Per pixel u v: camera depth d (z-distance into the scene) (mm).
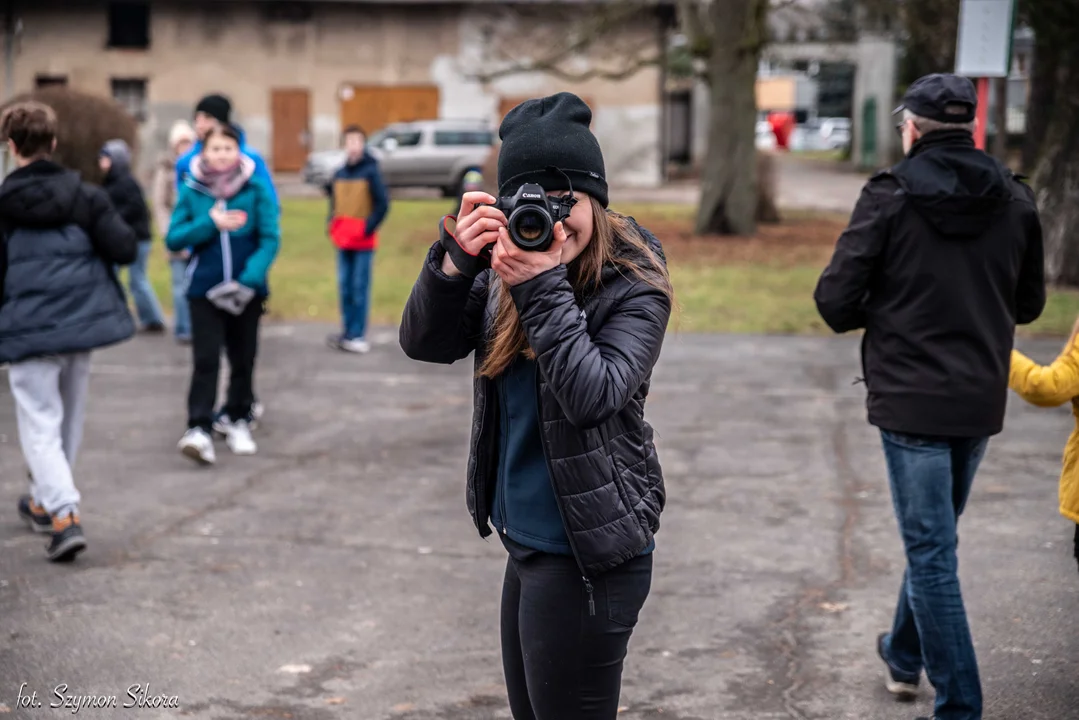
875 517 5699
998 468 6531
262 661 4078
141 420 7852
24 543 5328
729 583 4836
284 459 6871
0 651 4133
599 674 2504
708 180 20391
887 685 3846
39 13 32844
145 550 5234
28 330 4957
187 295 6551
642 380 2381
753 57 20047
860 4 18984
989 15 6066
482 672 4004
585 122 2459
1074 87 13188
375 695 3824
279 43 33469
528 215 2242
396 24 33469
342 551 5246
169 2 33062
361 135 10031
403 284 14750
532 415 2482
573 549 2424
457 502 6016
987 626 4344
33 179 4957
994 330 3436
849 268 3496
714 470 6555
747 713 3705
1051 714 3648
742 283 14695
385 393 8742
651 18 32438
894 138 39844
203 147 6445
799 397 8445
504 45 31984
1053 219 13352
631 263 2457
